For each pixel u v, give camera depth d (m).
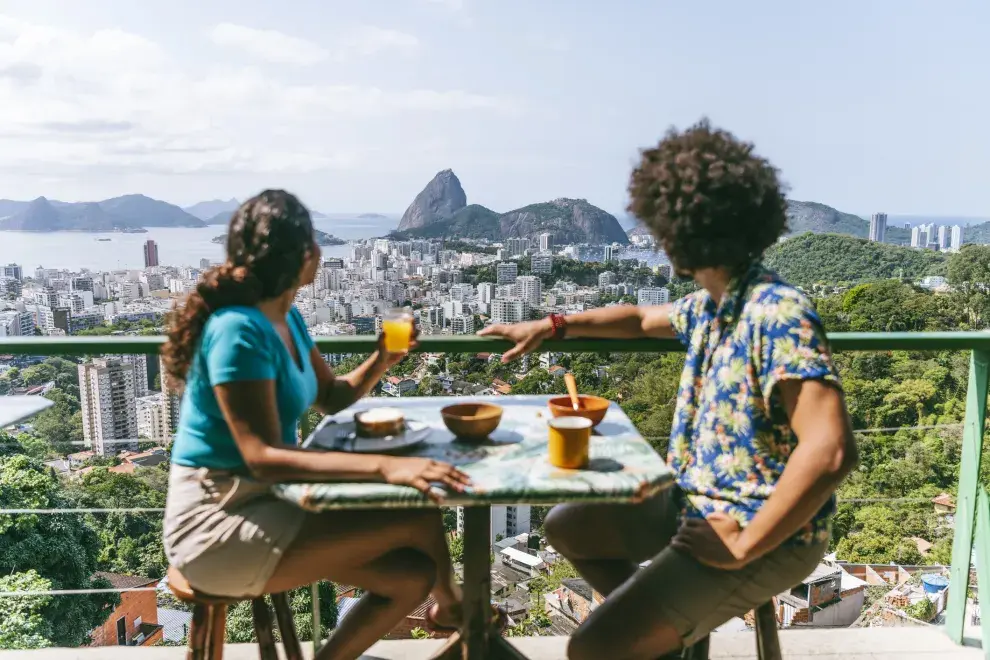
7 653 2.02
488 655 1.53
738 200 1.33
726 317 1.38
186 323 1.41
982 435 1.97
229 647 2.03
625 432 1.54
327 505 1.21
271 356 1.38
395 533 1.41
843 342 1.87
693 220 1.35
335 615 2.44
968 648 2.04
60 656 2.02
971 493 2.00
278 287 1.47
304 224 1.49
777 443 1.33
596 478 1.24
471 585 1.46
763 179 1.34
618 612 1.40
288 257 1.46
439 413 1.71
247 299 1.44
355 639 1.48
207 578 1.38
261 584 1.39
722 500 1.35
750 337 1.31
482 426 1.46
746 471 1.34
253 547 1.36
